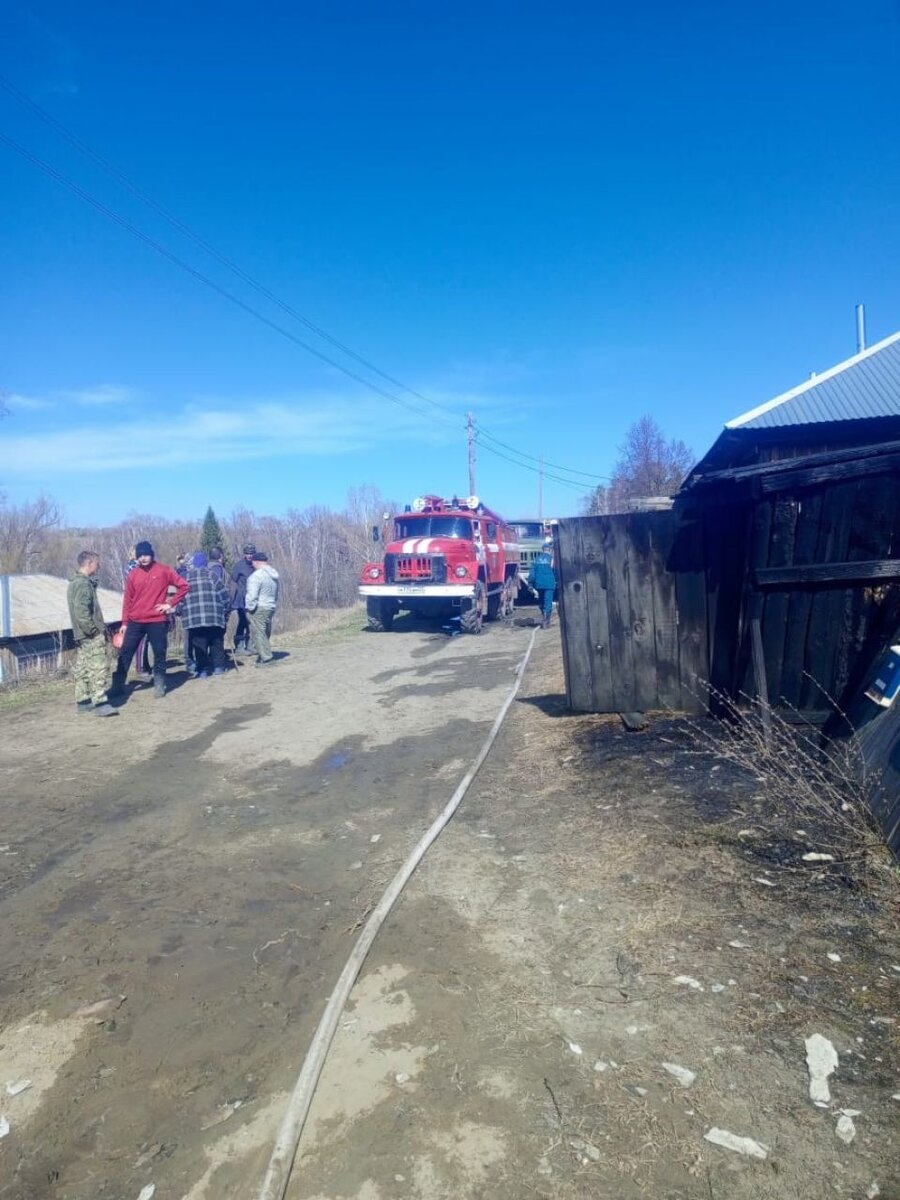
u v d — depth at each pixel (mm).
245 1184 2324
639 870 4121
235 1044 2990
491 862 4504
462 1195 2248
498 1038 2924
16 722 8539
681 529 6652
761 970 3168
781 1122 2428
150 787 6270
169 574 9703
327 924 3918
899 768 4039
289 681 10578
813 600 5531
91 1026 3141
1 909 4219
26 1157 2475
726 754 5297
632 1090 2607
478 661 11797
